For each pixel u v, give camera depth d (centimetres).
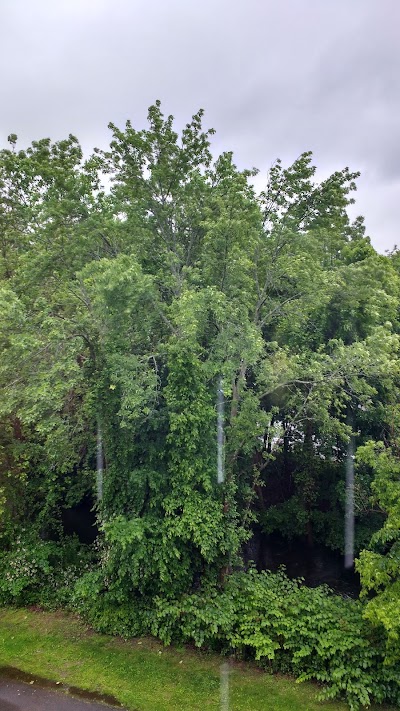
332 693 818
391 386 1110
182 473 988
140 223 1252
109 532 959
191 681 886
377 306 1263
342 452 1410
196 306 948
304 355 1154
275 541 1573
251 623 923
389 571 833
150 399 959
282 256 1184
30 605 1148
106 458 1120
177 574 986
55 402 942
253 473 1295
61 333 939
